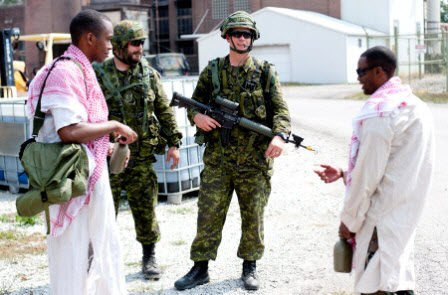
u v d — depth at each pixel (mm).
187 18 47938
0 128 8719
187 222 7090
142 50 4848
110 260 3900
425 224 6703
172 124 5062
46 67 3828
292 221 7086
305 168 9945
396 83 3502
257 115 4789
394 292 3523
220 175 4910
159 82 5039
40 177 3580
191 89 7980
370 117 3418
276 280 5168
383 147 3398
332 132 13602
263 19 37688
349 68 35750
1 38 18359
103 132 3756
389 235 3482
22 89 22906
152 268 5203
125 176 4996
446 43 24609
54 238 3816
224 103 4797
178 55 31469
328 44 35812
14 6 43625
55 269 3830
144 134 4887
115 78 4832
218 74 4848
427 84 25406
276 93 4797
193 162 7996
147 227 5152
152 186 5098
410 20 44125
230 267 5520
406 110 3426
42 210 3623
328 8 41781
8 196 8656
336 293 4855
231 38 4738
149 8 45812
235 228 6824
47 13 42625
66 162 3629
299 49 36781
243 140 4816
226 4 45406
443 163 10055
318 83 35812
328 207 7664
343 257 3650
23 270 5570
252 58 4848
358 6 40688
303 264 5555
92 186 3811
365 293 3553
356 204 3504
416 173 3453
